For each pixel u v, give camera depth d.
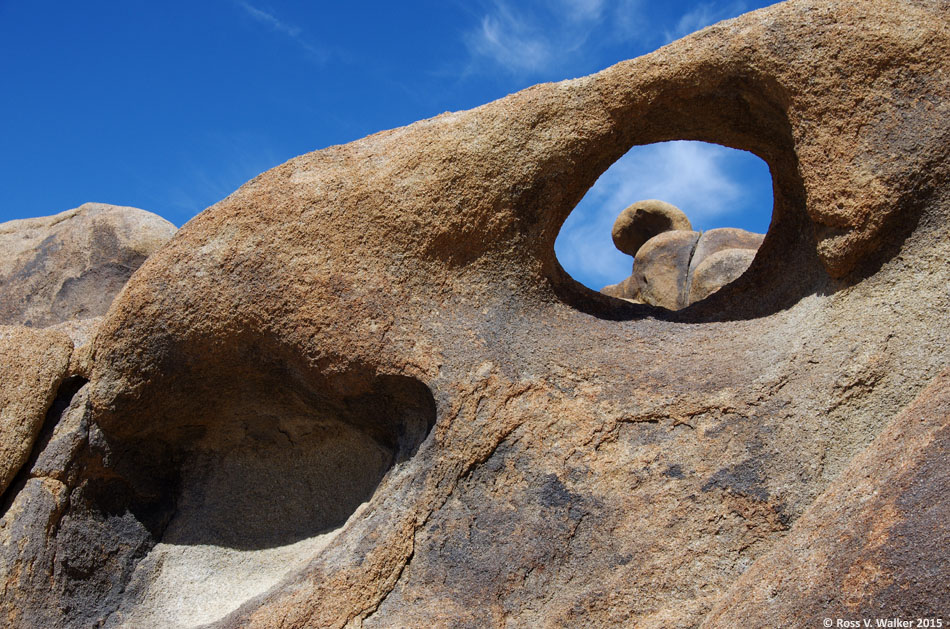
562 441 2.61
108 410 2.83
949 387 2.01
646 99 2.82
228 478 3.04
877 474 1.95
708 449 2.51
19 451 2.77
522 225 2.86
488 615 2.39
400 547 2.50
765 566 2.03
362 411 2.83
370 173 2.80
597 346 2.85
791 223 3.03
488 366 2.69
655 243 7.41
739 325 2.91
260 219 2.76
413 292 2.76
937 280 2.50
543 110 2.83
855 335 2.53
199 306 2.73
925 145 2.53
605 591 2.38
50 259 4.39
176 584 2.86
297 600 2.44
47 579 2.72
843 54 2.62
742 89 2.79
